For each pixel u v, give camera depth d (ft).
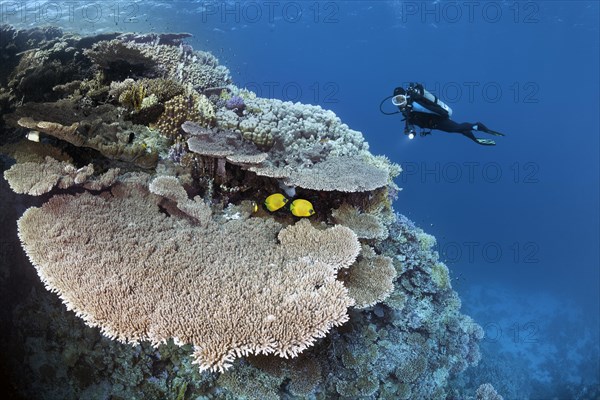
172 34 31.42
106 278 11.53
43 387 18.53
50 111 18.63
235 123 19.52
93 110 19.77
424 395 22.53
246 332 10.30
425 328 23.25
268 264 13.42
